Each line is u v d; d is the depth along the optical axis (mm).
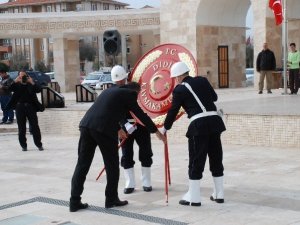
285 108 13773
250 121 12688
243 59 31031
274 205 7285
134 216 7004
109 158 7441
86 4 95188
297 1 26906
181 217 6848
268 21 25438
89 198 8078
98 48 95000
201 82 7422
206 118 7273
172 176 9609
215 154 7484
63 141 15453
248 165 10312
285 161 10570
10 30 37031
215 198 7547
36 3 97500
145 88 8664
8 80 18922
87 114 7531
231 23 30188
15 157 12781
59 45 37812
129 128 7992
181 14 28906
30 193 8625
